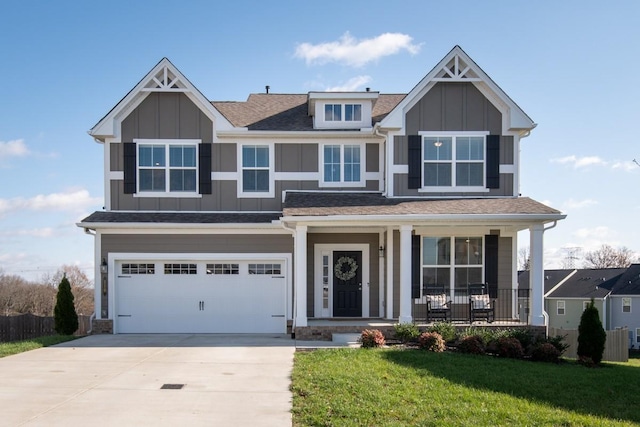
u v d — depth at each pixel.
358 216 14.39
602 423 7.78
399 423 7.29
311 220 14.41
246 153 17.47
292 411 7.82
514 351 12.88
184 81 16.89
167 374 10.12
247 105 20.06
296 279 14.87
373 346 13.24
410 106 16.64
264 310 16.56
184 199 17.25
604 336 13.48
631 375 11.68
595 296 41.91
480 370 10.80
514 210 14.88
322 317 16.98
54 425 7.16
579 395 9.46
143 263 16.50
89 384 9.33
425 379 9.73
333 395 8.52
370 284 17.12
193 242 16.50
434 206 15.34
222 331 16.48
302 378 9.64
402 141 16.66
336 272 17.12
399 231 16.30
